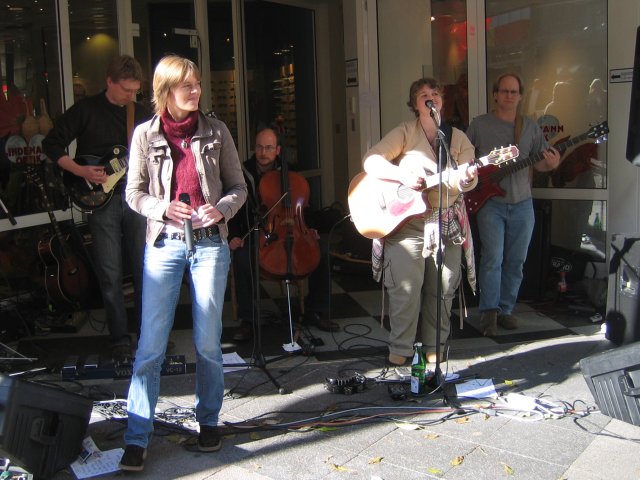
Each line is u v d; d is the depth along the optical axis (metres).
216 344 3.27
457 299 5.72
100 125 4.39
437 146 4.13
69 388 4.09
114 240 4.42
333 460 3.26
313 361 4.54
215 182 3.20
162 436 3.49
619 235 4.66
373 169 4.11
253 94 7.87
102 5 6.16
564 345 4.77
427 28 6.65
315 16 8.52
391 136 4.18
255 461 3.26
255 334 4.52
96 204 4.35
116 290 4.46
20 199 5.52
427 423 3.62
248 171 4.92
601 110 5.91
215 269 3.19
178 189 3.15
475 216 5.16
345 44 7.02
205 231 3.16
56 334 5.13
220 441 3.39
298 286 5.27
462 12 6.46
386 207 4.19
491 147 4.98
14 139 5.52
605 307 5.35
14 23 5.54
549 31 6.04
